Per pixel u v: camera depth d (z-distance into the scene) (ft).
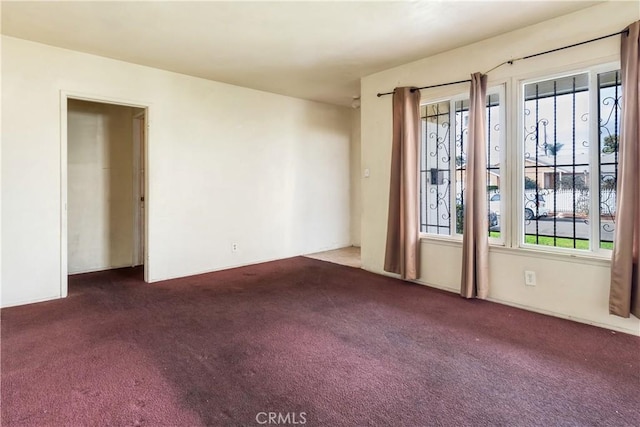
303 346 7.97
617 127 8.80
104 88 12.10
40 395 6.07
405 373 6.82
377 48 11.51
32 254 10.89
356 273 14.66
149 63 12.69
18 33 10.16
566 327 8.96
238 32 10.18
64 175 11.38
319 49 11.54
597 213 9.12
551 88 9.89
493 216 11.23
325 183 19.48
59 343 8.08
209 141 14.83
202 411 5.68
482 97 10.75
